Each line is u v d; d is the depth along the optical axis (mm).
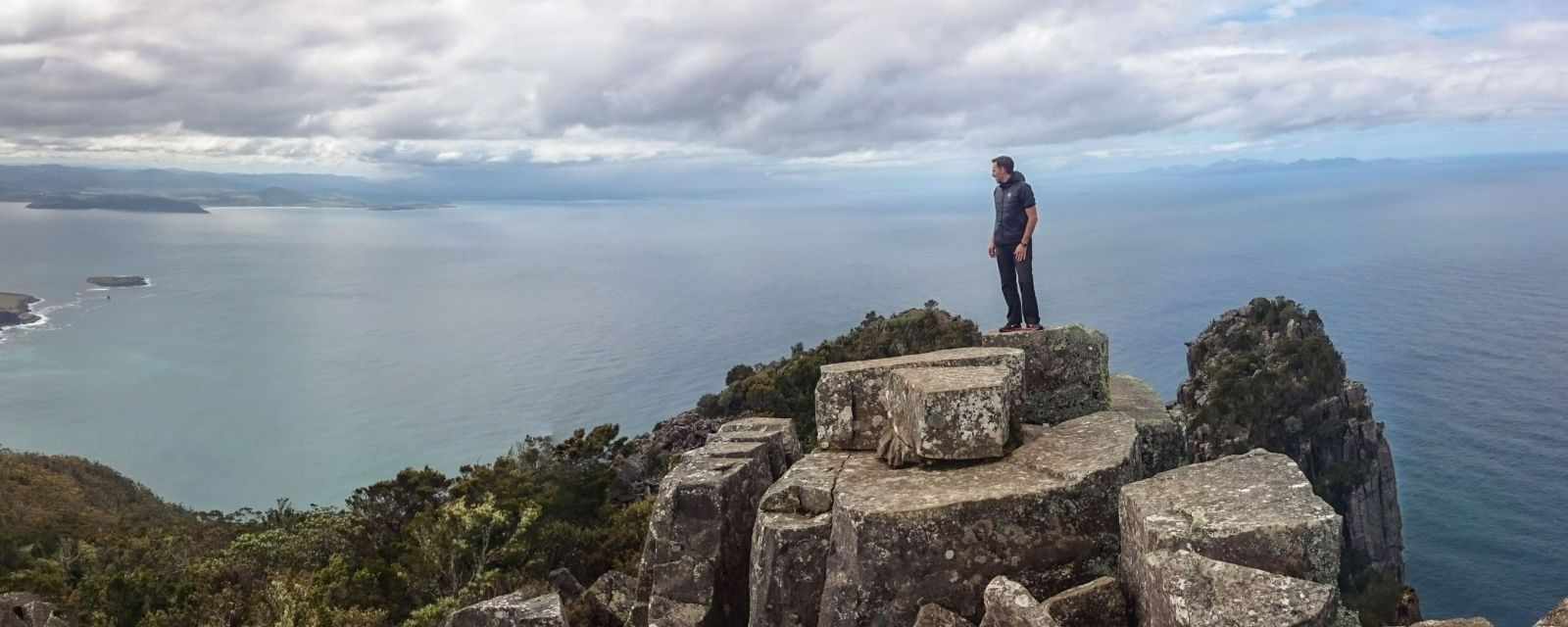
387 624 21969
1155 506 8109
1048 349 12969
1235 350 94000
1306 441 83188
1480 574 112812
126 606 25672
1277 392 83688
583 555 23828
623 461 37156
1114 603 8234
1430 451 161875
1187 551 7285
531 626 11453
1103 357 13117
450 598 20875
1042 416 12812
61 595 28297
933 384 10469
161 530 40625
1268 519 7379
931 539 9164
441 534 23500
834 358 58656
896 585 9195
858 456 11602
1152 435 13039
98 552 37156
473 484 30719
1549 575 110938
